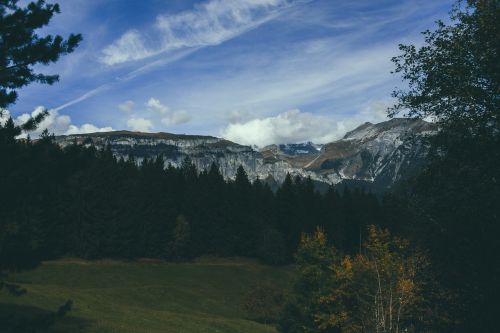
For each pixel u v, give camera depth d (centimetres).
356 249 12119
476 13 1331
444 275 1518
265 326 5378
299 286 4159
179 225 10019
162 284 7900
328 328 3966
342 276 3294
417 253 1862
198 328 4222
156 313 4612
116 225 9250
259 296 6328
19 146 1205
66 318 3297
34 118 1237
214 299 7294
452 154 1410
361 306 2962
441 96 1427
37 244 1327
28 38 1184
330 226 12038
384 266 2558
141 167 11644
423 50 1434
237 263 10438
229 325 4775
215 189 11200
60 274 7488
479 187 1341
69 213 8812
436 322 1739
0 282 1346
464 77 1327
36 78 1227
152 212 10025
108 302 4675
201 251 10694
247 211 11500
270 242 10650
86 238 8838
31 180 1197
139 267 8906
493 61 1280
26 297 3662
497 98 1303
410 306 2428
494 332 1359
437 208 1459
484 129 1333
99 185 9125
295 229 11506
